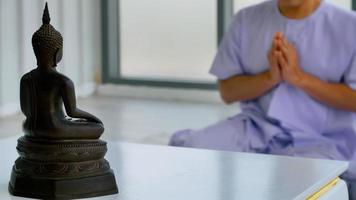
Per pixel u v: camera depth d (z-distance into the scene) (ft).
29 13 17.37
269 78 8.05
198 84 18.72
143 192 4.97
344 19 8.07
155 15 19.38
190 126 15.38
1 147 6.60
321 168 5.79
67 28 18.99
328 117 8.12
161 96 19.26
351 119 8.04
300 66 8.14
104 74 20.20
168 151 6.44
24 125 4.79
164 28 19.29
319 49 8.08
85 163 4.81
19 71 17.24
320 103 8.09
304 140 8.02
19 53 17.20
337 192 5.68
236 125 8.23
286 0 8.13
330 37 8.07
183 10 18.85
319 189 5.42
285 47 7.87
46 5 4.71
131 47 19.94
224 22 18.16
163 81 19.22
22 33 17.17
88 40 19.85
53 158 4.74
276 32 8.16
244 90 8.31
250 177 5.43
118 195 4.89
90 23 19.88
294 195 4.95
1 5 16.57
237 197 4.86
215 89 18.54
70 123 4.73
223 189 5.07
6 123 15.85
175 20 19.07
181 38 19.04
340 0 16.43
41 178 4.77
